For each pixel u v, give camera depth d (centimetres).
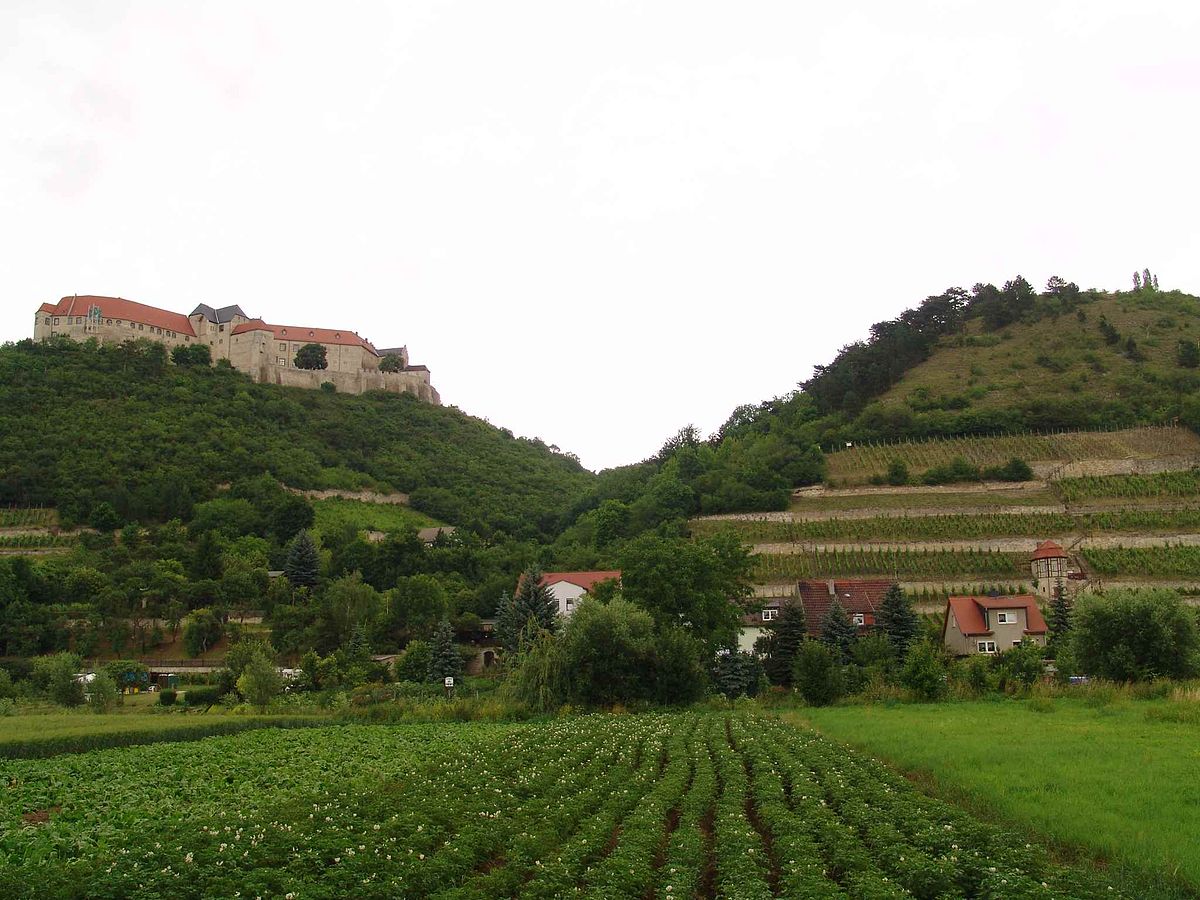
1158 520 11850
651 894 2048
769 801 2798
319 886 1956
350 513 16575
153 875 2008
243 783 3559
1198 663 5681
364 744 4812
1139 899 1833
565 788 3148
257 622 11088
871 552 12244
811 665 6450
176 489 14450
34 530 13388
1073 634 6131
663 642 6662
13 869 2111
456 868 2150
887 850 2116
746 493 14200
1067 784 2841
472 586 12725
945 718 4859
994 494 13538
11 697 7606
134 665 8956
